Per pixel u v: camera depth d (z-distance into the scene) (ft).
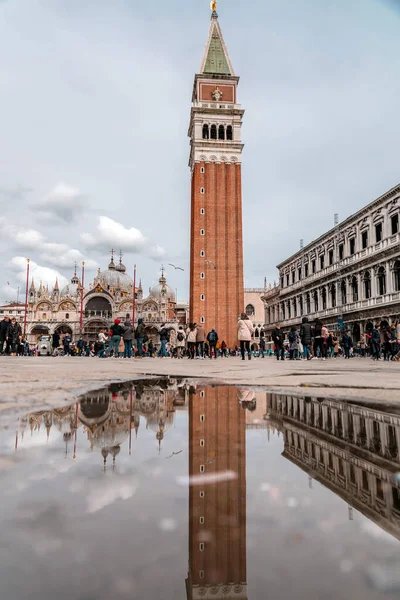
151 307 359.25
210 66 241.96
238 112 234.99
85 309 357.00
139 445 6.61
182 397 13.60
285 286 242.37
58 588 2.29
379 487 4.43
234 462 5.56
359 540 3.02
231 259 224.53
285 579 2.42
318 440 7.20
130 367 38.14
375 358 92.32
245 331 80.94
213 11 256.93
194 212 227.20
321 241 190.19
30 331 351.05
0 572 2.53
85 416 9.61
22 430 7.86
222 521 3.39
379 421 9.21
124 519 3.47
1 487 4.34
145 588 2.28
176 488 4.33
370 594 2.23
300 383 19.38
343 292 170.91
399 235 131.64
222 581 2.40
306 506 3.82
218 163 230.48
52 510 3.66
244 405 11.82
